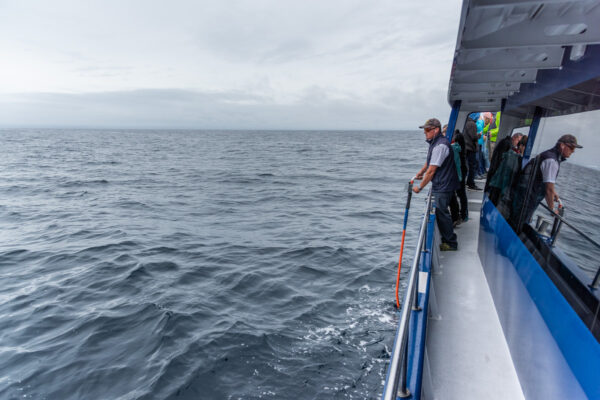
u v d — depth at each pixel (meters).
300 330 7.34
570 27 2.37
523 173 3.64
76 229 15.91
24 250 12.88
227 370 6.27
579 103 2.54
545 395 2.41
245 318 7.84
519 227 3.39
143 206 21.33
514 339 3.22
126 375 6.24
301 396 5.71
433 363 3.33
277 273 10.22
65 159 58.38
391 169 40.78
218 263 11.15
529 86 4.05
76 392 5.91
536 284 2.71
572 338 2.03
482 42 2.67
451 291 4.57
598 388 1.72
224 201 22.75
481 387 3.03
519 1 2.19
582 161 2.33
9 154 67.75
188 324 7.63
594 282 1.90
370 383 5.92
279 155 68.69
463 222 7.15
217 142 135.62
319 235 14.20
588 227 2.07
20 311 8.40
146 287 9.52
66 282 9.98
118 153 74.38
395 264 10.66
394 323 7.50
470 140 8.63
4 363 6.59
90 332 7.47
